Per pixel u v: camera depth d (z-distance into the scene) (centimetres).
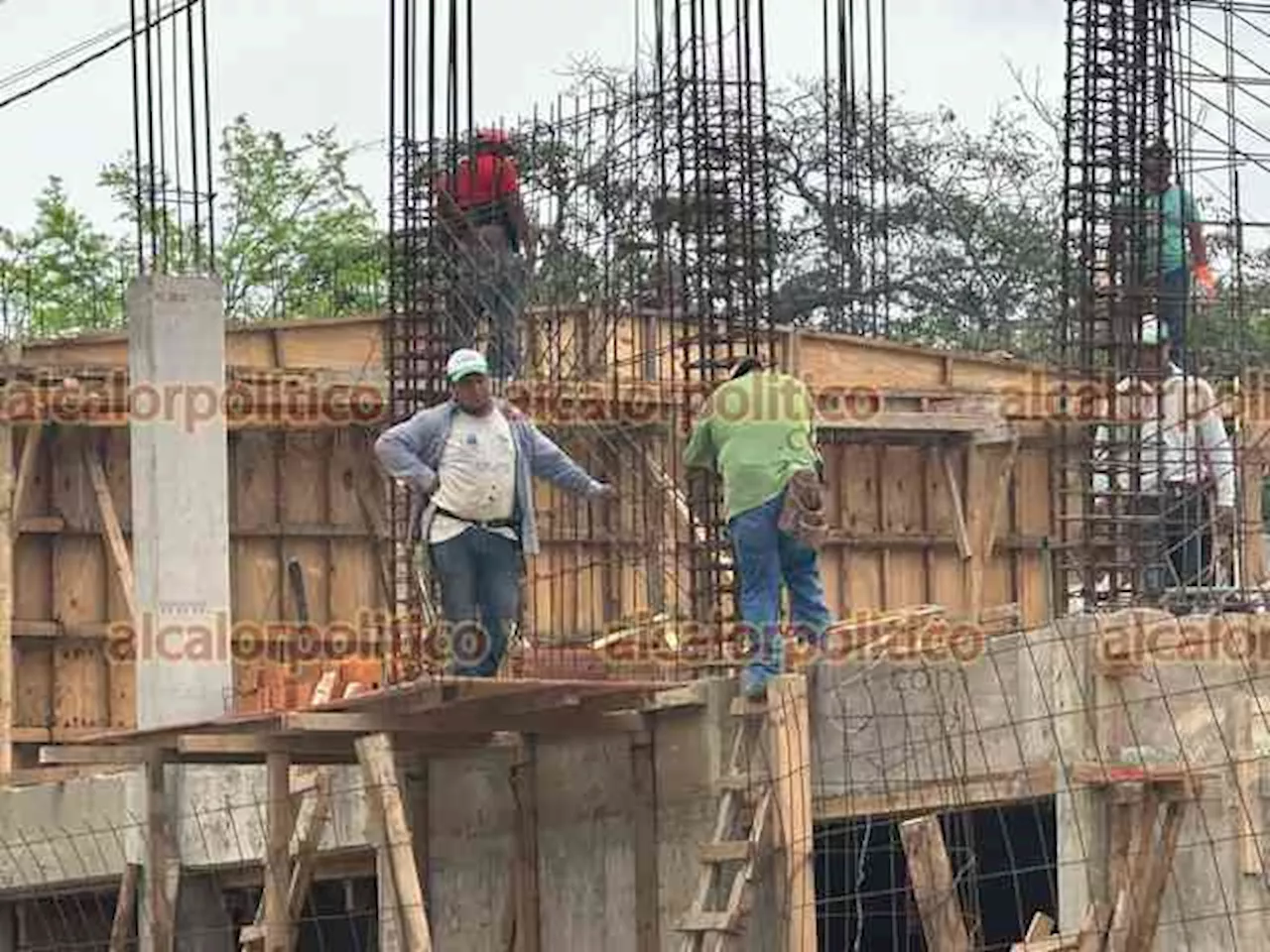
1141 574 2202
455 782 1895
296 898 1888
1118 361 2255
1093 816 1525
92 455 2438
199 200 2509
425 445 1719
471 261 2422
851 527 2683
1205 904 1542
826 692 1650
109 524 2425
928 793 1620
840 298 3412
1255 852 1524
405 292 2412
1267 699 1549
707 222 2141
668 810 1711
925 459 2712
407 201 2408
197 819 2106
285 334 2586
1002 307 3900
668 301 2366
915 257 3909
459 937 1892
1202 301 2519
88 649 2436
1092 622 1541
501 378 2438
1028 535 2708
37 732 2412
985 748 1599
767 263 2172
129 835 2172
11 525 2384
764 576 1669
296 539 2506
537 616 2500
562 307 2572
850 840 1806
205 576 2105
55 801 2264
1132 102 2308
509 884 1847
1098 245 2297
